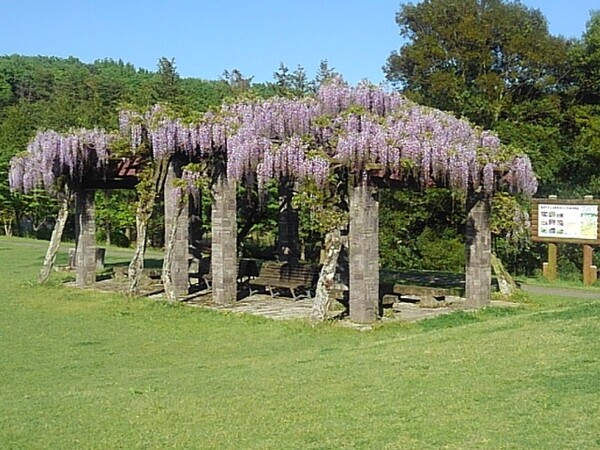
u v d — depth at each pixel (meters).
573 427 5.73
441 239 23.73
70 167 17.50
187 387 8.28
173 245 16.58
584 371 7.35
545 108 26.27
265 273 17.16
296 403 7.10
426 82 26.66
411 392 7.13
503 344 9.05
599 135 24.89
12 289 18.53
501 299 16.22
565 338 9.05
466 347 9.13
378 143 12.87
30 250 31.52
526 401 6.48
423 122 13.84
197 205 20.17
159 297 16.64
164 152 15.30
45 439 6.41
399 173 13.30
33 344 12.00
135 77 62.72
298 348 11.26
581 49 26.98
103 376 9.67
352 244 13.20
